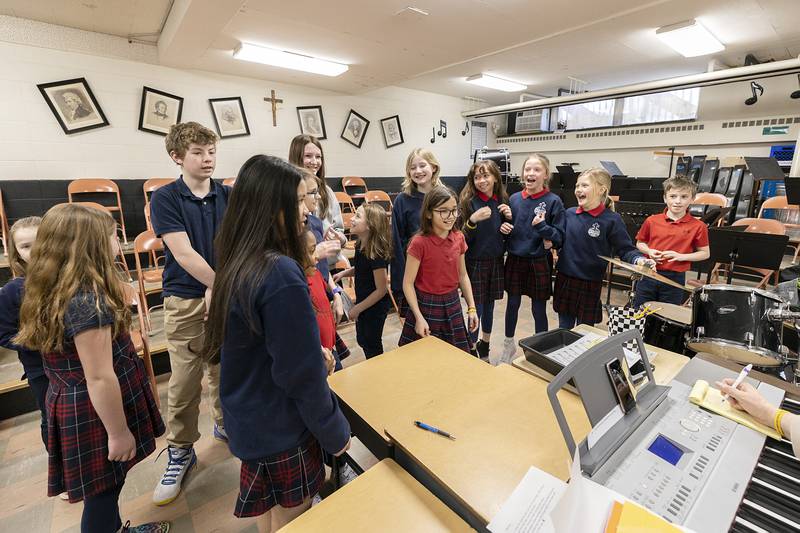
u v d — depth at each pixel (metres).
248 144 5.19
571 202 4.95
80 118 3.94
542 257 2.31
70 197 3.89
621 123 6.82
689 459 0.68
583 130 7.31
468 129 8.01
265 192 0.76
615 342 0.82
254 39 3.69
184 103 4.59
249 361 0.80
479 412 0.97
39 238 0.97
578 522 0.50
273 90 5.29
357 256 2.00
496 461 0.80
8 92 3.59
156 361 2.54
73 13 3.48
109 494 1.11
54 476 1.06
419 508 0.73
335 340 1.67
